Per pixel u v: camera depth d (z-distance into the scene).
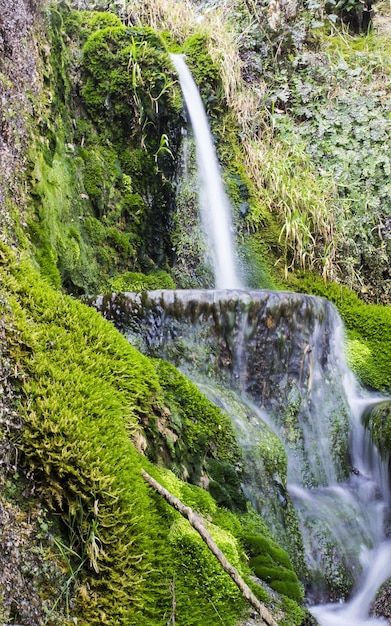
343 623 2.58
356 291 5.21
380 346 4.71
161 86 4.84
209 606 1.89
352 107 5.85
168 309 3.30
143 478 1.96
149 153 4.73
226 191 5.33
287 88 6.03
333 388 4.02
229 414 3.01
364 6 6.96
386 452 3.62
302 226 5.10
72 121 4.21
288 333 3.65
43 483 1.74
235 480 2.61
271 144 5.72
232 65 5.73
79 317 2.23
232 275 5.10
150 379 2.32
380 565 2.96
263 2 6.45
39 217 2.95
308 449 3.58
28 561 1.61
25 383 1.85
